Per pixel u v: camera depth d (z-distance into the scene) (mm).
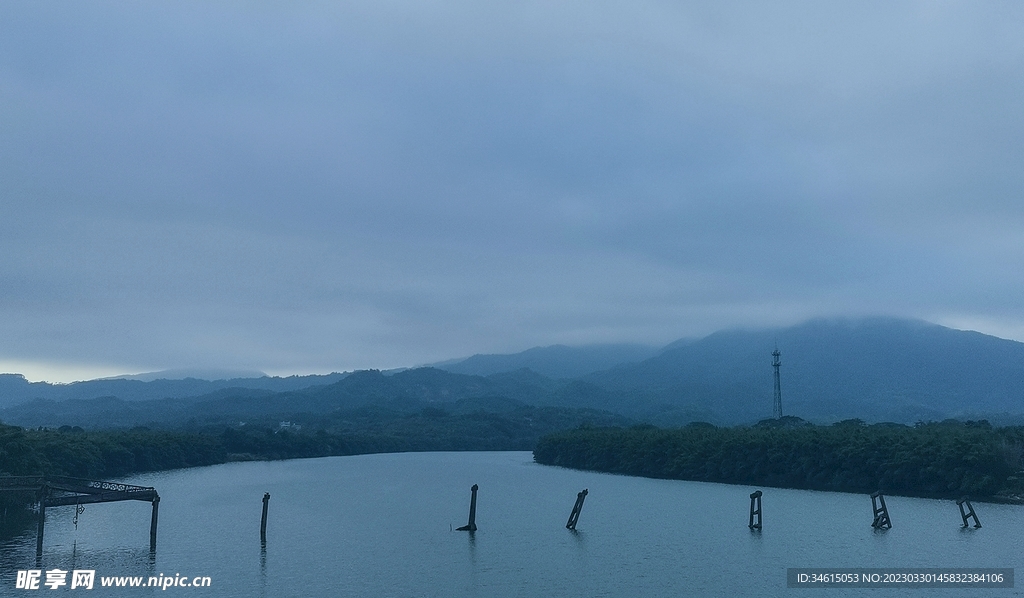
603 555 107062
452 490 199875
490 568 99312
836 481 193125
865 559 102500
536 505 165250
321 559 105125
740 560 102812
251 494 189500
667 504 165125
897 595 85375
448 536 123625
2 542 115375
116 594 86938
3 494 137875
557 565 100750
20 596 85875
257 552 110125
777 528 129375
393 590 88938
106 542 116938
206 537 122562
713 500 172500
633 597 85562
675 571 96875
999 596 84688
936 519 137375
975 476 166375
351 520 142500
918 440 181625
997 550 107812
